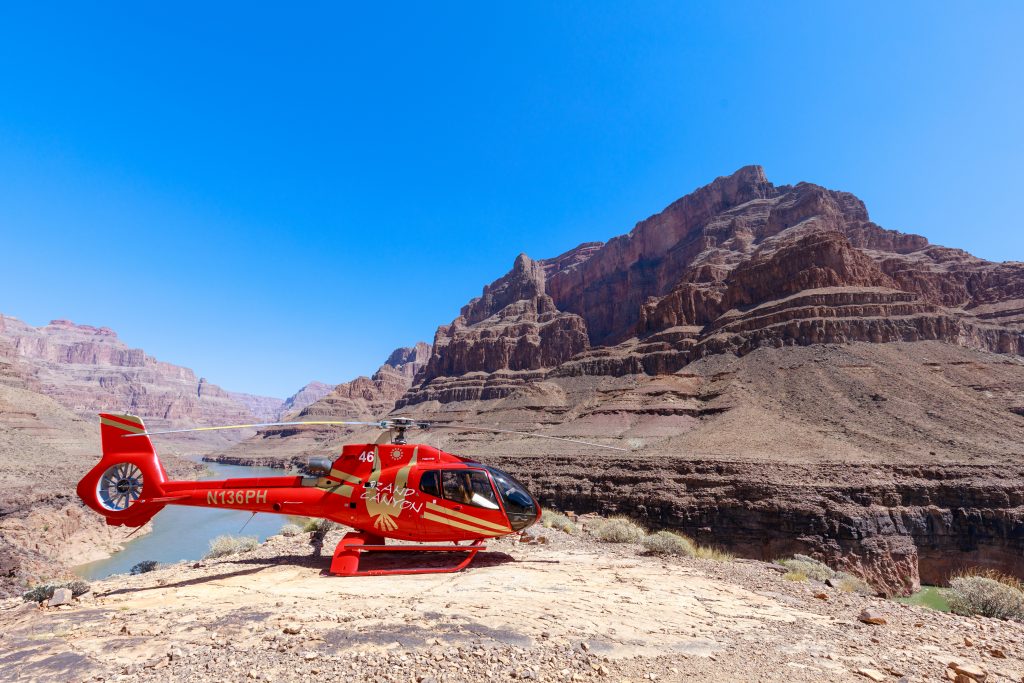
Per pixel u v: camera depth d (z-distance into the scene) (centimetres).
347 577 920
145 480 1050
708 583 957
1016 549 4675
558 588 855
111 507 1040
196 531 5591
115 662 497
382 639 561
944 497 5112
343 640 555
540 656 538
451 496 1022
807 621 746
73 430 12275
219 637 568
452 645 550
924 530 4925
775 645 627
